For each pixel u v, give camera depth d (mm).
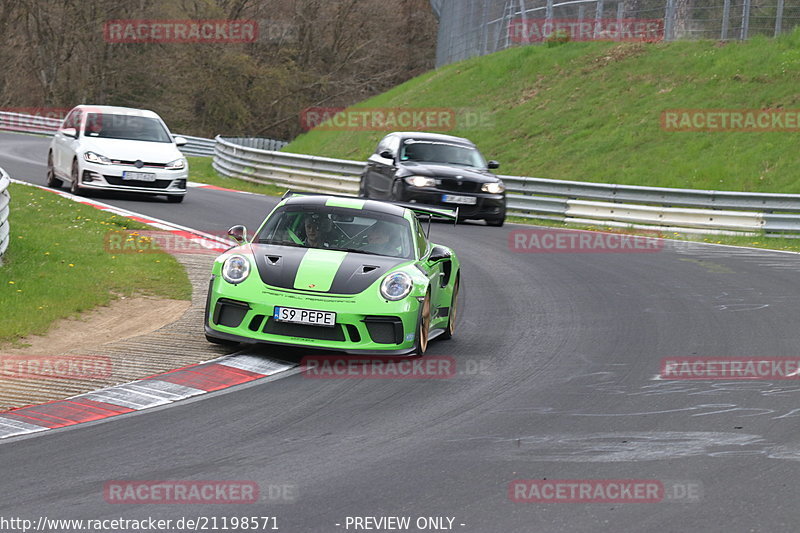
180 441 22578
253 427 23859
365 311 30641
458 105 127188
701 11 121938
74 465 20703
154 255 47938
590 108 112312
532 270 53250
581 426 24500
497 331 37375
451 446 22594
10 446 21938
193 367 29547
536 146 108250
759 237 71750
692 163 92812
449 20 175125
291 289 31016
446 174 71562
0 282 37812
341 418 24875
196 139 160500
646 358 32875
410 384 28609
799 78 103250
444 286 35688
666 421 25078
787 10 116125
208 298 31797
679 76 112062
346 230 34562
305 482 19828
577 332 37281
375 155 77938
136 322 35812
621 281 50219
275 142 150750
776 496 19234
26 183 73688
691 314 41219
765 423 24953
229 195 82750
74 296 37562
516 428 24219
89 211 60812
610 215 77625
